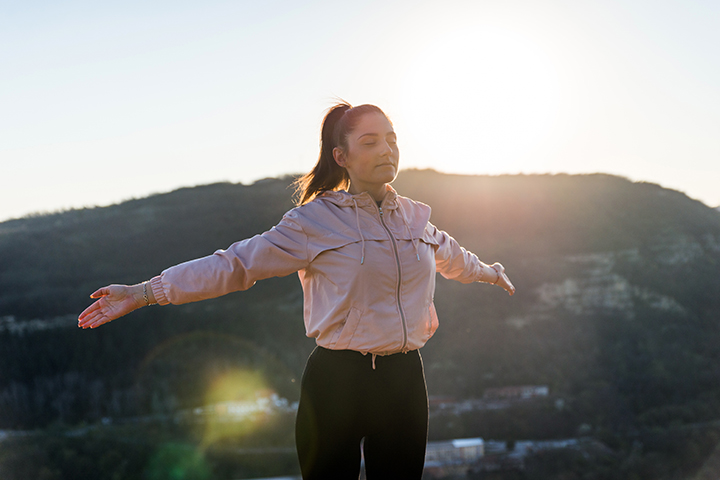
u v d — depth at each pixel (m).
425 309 1.70
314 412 1.67
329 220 1.63
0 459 38.59
